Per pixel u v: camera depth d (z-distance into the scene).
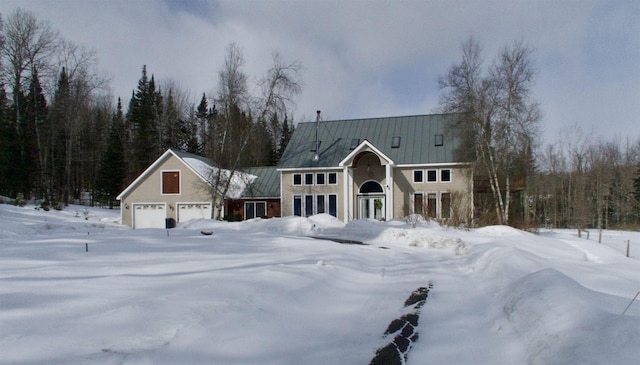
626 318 4.06
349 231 20.31
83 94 42.34
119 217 36.78
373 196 31.27
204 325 4.85
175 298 5.68
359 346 4.95
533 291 5.96
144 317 4.89
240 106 30.45
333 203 31.81
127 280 6.80
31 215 27.27
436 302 7.03
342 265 10.05
